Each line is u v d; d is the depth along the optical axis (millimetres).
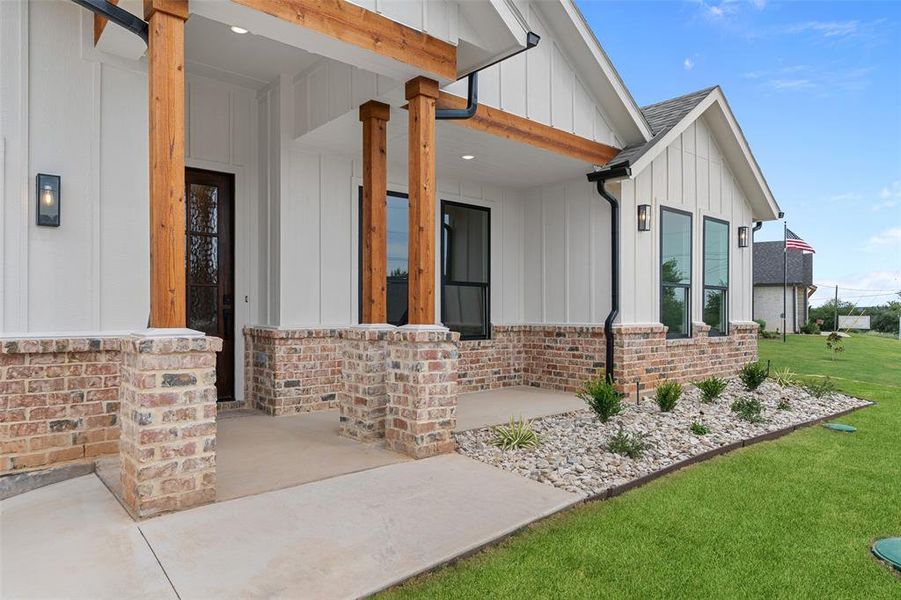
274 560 2881
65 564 2775
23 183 4023
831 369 12133
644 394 7992
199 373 3455
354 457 4648
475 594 2697
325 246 6930
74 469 4039
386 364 5027
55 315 4148
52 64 4184
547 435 5543
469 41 4926
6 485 3736
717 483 4398
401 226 7730
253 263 6926
